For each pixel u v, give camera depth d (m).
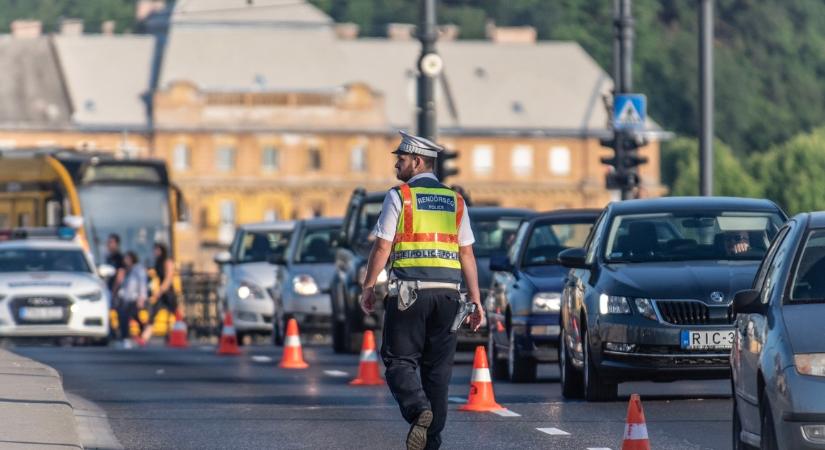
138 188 109.56
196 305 120.19
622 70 86.06
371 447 31.69
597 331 40.00
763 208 43.34
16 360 53.94
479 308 28.34
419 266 27.91
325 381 50.34
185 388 47.22
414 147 28.47
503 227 60.03
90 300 76.94
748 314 27.66
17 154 111.88
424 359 28.09
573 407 39.84
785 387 24.80
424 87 79.31
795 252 27.27
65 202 108.00
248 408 40.31
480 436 33.47
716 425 35.03
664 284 39.53
